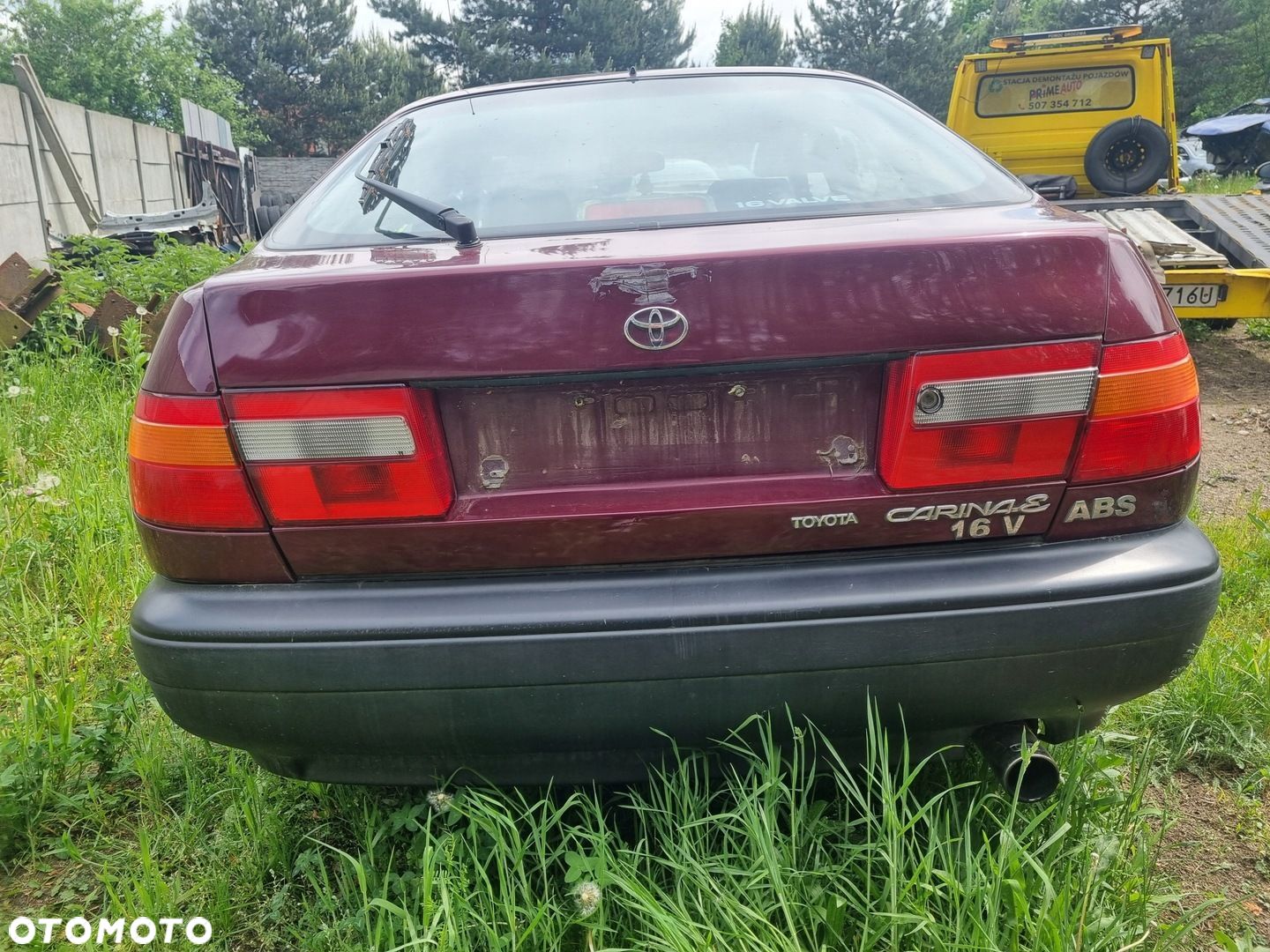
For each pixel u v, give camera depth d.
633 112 2.60
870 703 1.80
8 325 6.13
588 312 1.73
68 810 2.43
